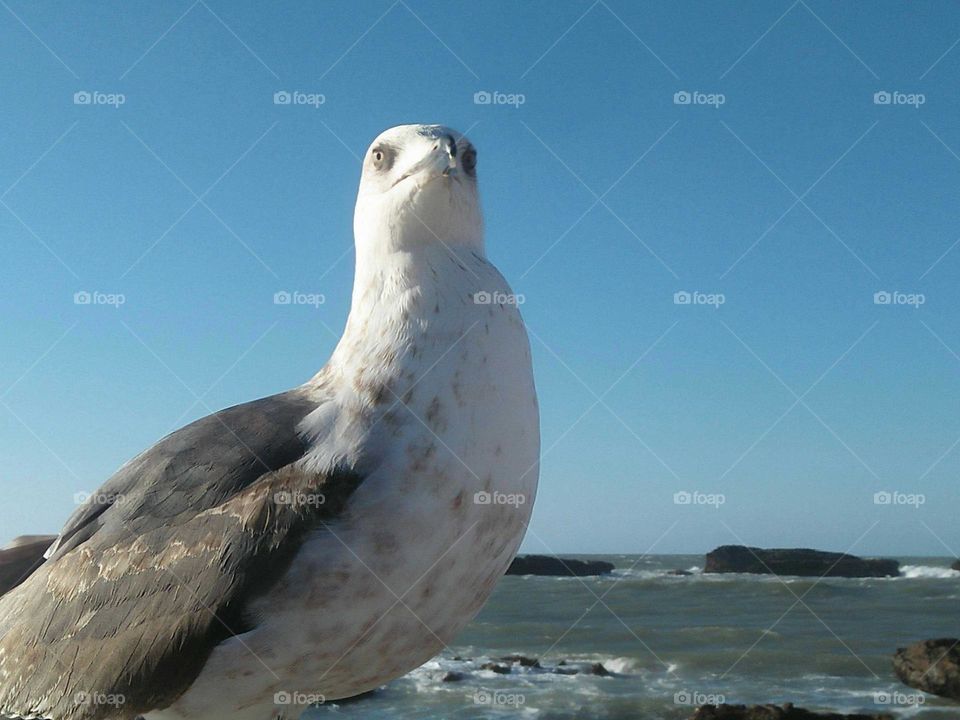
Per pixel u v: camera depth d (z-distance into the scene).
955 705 15.78
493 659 19.03
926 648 17.23
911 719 14.89
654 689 17.05
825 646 20.16
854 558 30.42
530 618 23.67
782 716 14.99
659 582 29.45
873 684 17.09
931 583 28.56
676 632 21.77
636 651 19.83
